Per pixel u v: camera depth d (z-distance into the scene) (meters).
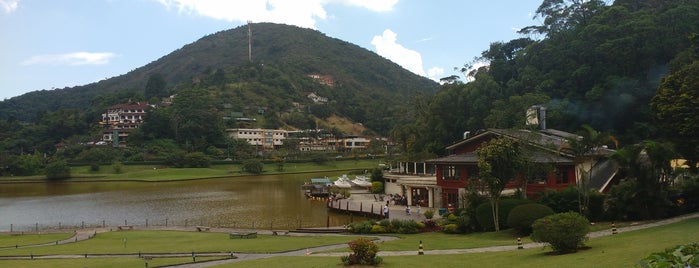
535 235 23.58
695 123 34.00
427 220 44.94
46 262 29.39
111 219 62.53
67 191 105.44
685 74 36.34
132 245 37.19
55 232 48.59
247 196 87.75
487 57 131.50
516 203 37.31
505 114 81.38
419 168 83.50
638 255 18.77
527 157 37.88
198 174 142.88
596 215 35.88
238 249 33.38
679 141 35.75
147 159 157.25
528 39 128.62
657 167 34.44
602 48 85.12
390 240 36.22
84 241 40.91
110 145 172.75
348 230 43.97
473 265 21.75
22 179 133.75
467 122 94.56
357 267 22.50
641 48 83.44
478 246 29.95
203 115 183.75
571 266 18.53
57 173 133.62
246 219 59.28
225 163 162.12
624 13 92.12
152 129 181.12
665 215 34.53
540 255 22.94
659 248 19.86
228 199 83.00
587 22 101.50
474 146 56.59
